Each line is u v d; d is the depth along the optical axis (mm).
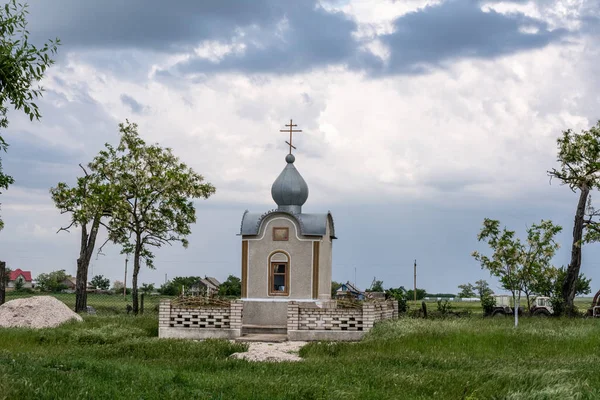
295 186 39094
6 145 19156
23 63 18156
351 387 16609
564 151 48531
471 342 26062
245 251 37062
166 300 34094
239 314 33750
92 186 49719
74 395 14273
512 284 38812
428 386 16984
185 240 51281
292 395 15406
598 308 46344
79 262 52469
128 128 51312
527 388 16328
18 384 14383
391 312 39688
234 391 15594
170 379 16891
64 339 27969
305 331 32969
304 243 36594
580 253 47938
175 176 49625
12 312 35719
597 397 15242
